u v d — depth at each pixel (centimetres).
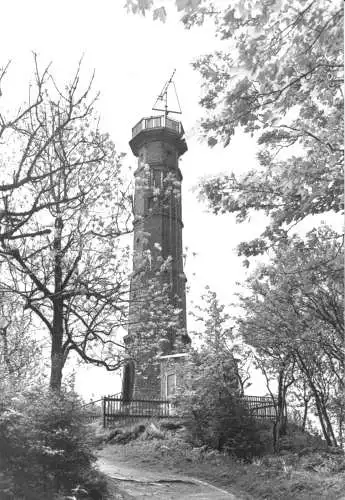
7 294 1608
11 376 1465
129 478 1823
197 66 938
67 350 1622
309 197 914
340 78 857
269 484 1747
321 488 1600
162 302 1970
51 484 1132
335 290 1656
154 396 3341
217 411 2391
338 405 2456
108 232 1625
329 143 933
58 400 1271
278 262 1422
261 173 1020
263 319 2144
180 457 2252
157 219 3981
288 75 747
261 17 609
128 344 1862
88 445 1291
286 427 2567
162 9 506
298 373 2531
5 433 1060
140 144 4622
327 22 671
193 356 2583
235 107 789
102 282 1639
